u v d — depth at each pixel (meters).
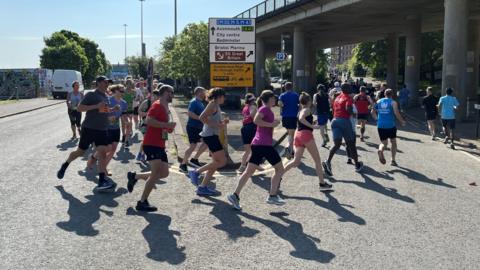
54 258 5.53
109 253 5.70
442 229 6.63
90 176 10.09
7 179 9.76
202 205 7.89
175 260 5.49
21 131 19.06
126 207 7.72
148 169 10.91
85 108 8.66
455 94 21.91
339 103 10.48
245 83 14.60
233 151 13.23
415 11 31.84
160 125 7.34
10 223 6.83
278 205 7.86
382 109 11.39
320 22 37.56
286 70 97.75
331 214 7.38
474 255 5.66
